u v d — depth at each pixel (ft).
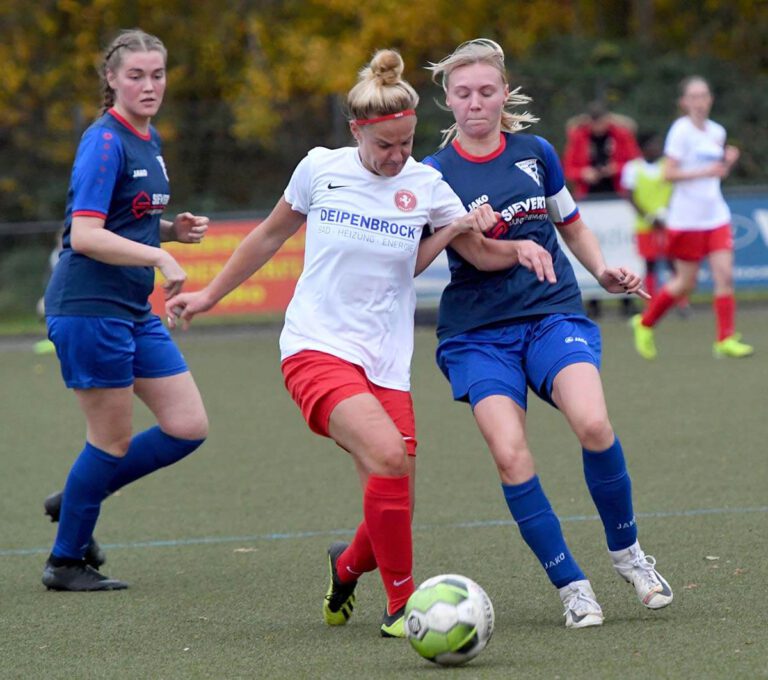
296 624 62.44
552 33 313.12
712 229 154.40
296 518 87.81
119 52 69.51
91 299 69.67
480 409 60.44
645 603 60.23
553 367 60.80
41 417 137.69
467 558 74.02
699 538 75.87
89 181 68.03
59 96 290.35
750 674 49.90
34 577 75.00
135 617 64.85
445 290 64.13
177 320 64.28
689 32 320.70
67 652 58.54
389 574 58.59
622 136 209.56
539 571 70.38
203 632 61.41
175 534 84.69
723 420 117.29
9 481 104.73
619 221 207.92
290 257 216.13
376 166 58.95
